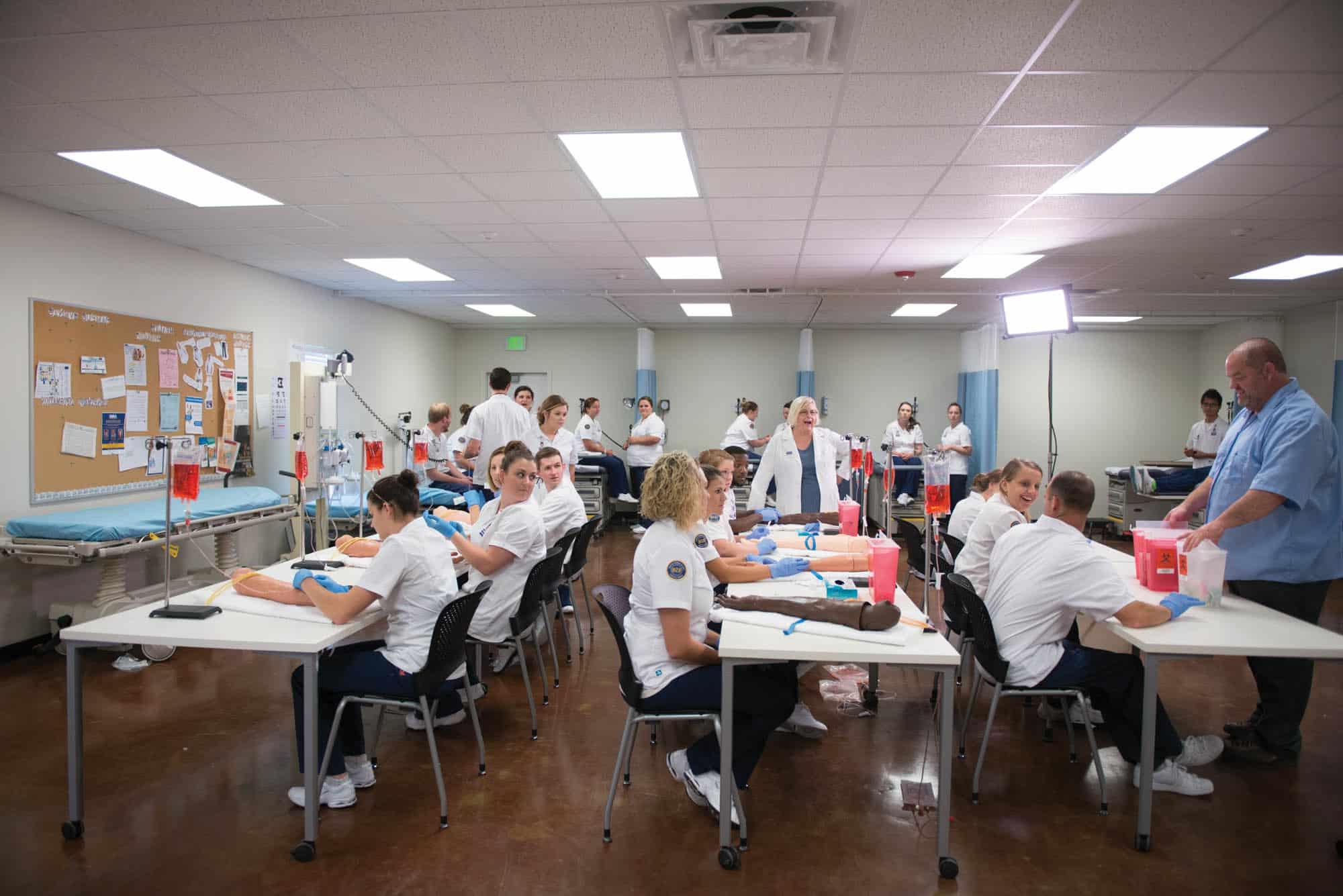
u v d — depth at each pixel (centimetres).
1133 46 248
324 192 415
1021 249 545
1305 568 287
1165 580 295
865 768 297
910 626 241
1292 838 249
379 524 268
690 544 246
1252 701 375
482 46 253
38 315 438
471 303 827
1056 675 266
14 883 220
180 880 223
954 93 286
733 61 261
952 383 998
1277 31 237
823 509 475
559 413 550
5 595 425
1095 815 263
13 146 346
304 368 598
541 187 407
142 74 273
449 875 226
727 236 514
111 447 485
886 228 489
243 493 512
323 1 225
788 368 1016
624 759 243
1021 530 282
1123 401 981
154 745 313
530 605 329
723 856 229
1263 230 481
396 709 343
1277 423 288
